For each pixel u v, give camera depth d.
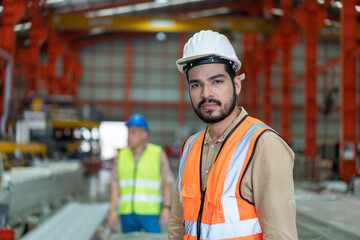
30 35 22.08
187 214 1.38
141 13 29.30
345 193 7.36
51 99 18.86
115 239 2.91
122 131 33.75
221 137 1.37
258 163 1.23
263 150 1.23
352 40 13.59
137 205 3.52
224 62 1.35
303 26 19.03
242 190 1.25
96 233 4.94
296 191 4.19
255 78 31.22
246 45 32.81
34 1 20.64
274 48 26.92
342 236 2.26
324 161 12.96
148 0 24.91
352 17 13.63
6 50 16.66
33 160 8.27
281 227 1.15
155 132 33.94
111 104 33.53
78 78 33.62
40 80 23.08
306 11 19.00
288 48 23.17
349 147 13.15
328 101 18.72
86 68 33.75
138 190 3.55
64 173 8.35
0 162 3.80
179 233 1.57
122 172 3.63
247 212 1.25
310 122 18.58
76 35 30.38
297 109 33.38
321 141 32.88
